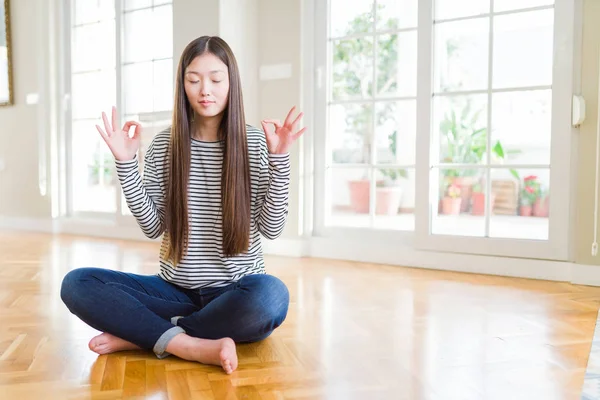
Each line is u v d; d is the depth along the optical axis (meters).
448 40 3.41
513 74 3.24
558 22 3.02
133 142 1.65
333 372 1.57
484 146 3.33
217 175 1.71
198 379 1.50
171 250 1.70
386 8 3.64
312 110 3.83
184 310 1.76
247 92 3.89
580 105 2.90
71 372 1.54
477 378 1.53
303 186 3.83
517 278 3.10
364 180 3.77
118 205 4.71
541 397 1.40
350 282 2.93
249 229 1.70
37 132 5.10
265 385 1.46
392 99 3.64
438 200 3.46
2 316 2.15
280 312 1.71
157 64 4.50
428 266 3.42
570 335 1.96
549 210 3.07
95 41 4.92
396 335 1.95
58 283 2.79
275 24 3.87
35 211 5.17
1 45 5.28
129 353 1.71
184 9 4.08
